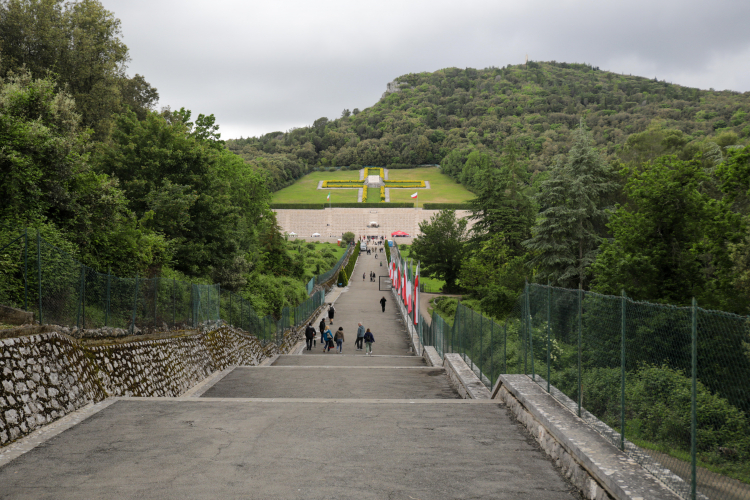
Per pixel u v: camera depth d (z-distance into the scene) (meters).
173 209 26.80
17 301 10.37
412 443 7.64
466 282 60.19
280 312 38.59
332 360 26.78
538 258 44.03
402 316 47.97
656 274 26.25
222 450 7.23
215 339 20.27
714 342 4.48
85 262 17.42
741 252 23.16
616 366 6.41
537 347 10.12
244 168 57.22
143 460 6.78
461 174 188.62
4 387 7.81
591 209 43.03
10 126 15.01
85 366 10.37
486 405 10.22
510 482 6.12
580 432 6.71
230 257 33.09
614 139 184.62
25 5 32.91
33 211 15.26
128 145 28.22
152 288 15.63
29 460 6.77
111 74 36.84
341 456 7.01
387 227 146.00
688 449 4.80
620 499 4.99
